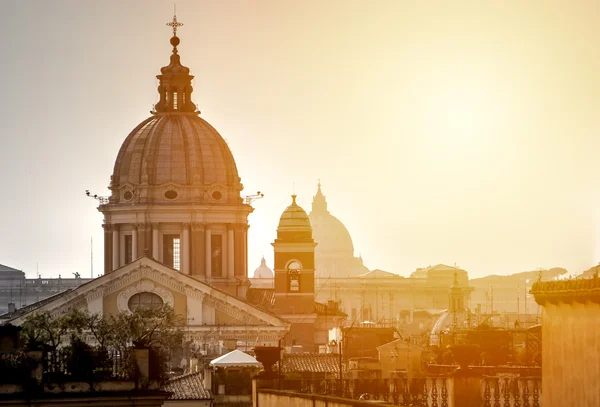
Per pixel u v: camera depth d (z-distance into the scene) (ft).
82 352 493.77
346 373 594.65
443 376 377.91
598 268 273.75
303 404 367.45
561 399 271.90
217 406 640.58
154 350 523.29
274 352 451.94
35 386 448.65
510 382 344.28
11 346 471.62
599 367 261.65
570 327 269.85
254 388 447.83
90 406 455.22
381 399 375.04
